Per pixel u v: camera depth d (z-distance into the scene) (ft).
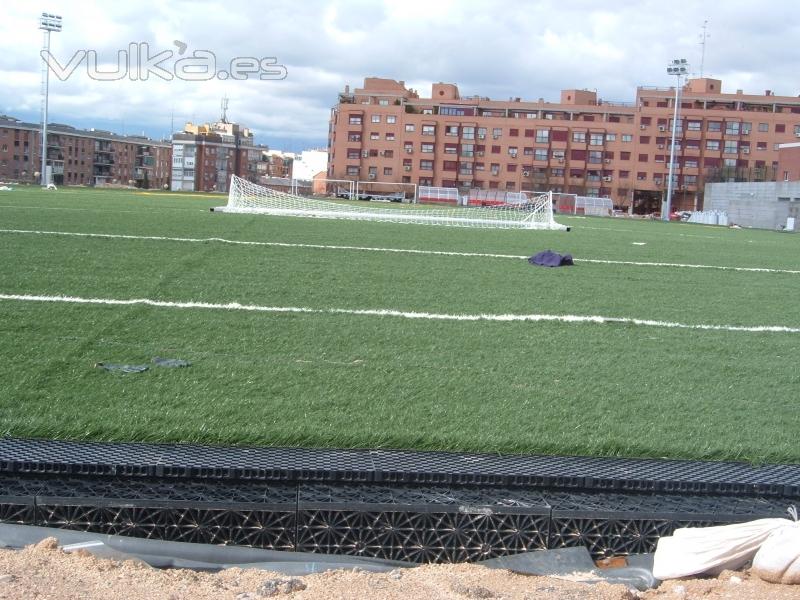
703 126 283.59
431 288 30.42
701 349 21.66
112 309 22.70
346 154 302.86
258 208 84.69
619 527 10.90
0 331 19.22
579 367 18.89
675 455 13.06
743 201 167.02
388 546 10.64
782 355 21.36
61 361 16.85
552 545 10.82
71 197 96.78
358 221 73.82
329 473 11.27
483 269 37.63
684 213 217.97
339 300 26.55
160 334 20.06
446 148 298.97
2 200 77.20
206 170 407.85
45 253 33.73
